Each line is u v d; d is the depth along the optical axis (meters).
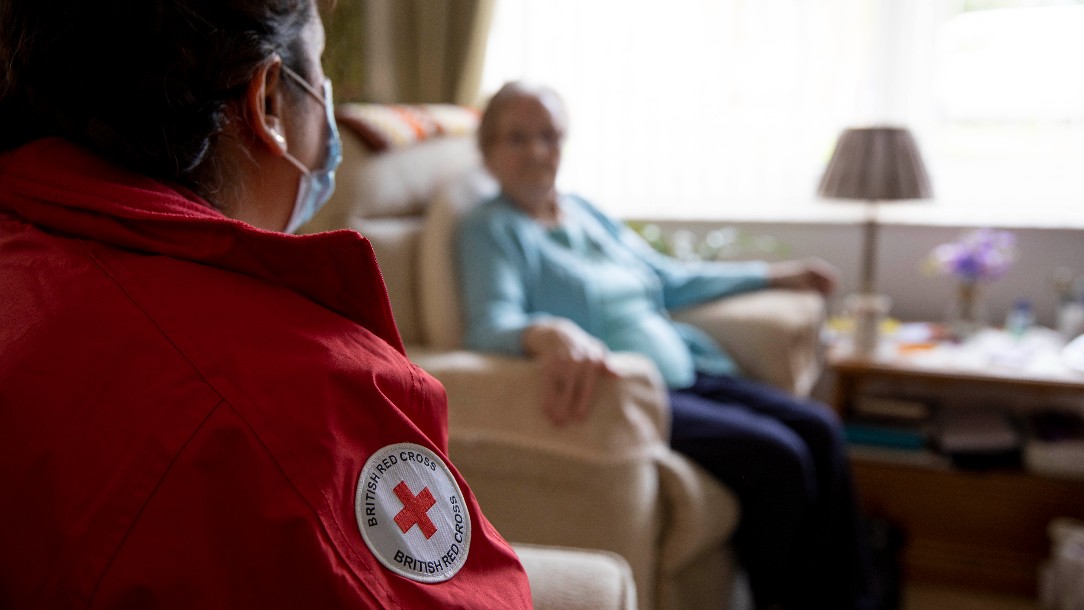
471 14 2.55
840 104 2.55
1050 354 2.18
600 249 1.99
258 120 0.61
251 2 0.58
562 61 2.70
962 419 2.28
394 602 0.49
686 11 2.59
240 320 0.51
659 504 1.54
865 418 2.28
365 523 0.49
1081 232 2.44
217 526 0.46
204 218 0.53
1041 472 2.06
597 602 0.83
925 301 2.60
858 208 2.62
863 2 2.49
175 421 0.47
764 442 1.58
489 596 0.54
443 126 2.00
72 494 0.46
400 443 0.53
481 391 1.46
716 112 2.64
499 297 1.65
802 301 2.10
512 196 1.84
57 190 0.54
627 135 2.72
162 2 0.54
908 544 2.19
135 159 0.56
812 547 1.75
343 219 1.65
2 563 0.47
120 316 0.49
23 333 0.49
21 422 0.47
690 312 2.11
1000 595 2.12
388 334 0.60
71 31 0.53
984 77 2.49
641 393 1.45
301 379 0.49
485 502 1.48
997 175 2.54
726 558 1.68
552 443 1.42
